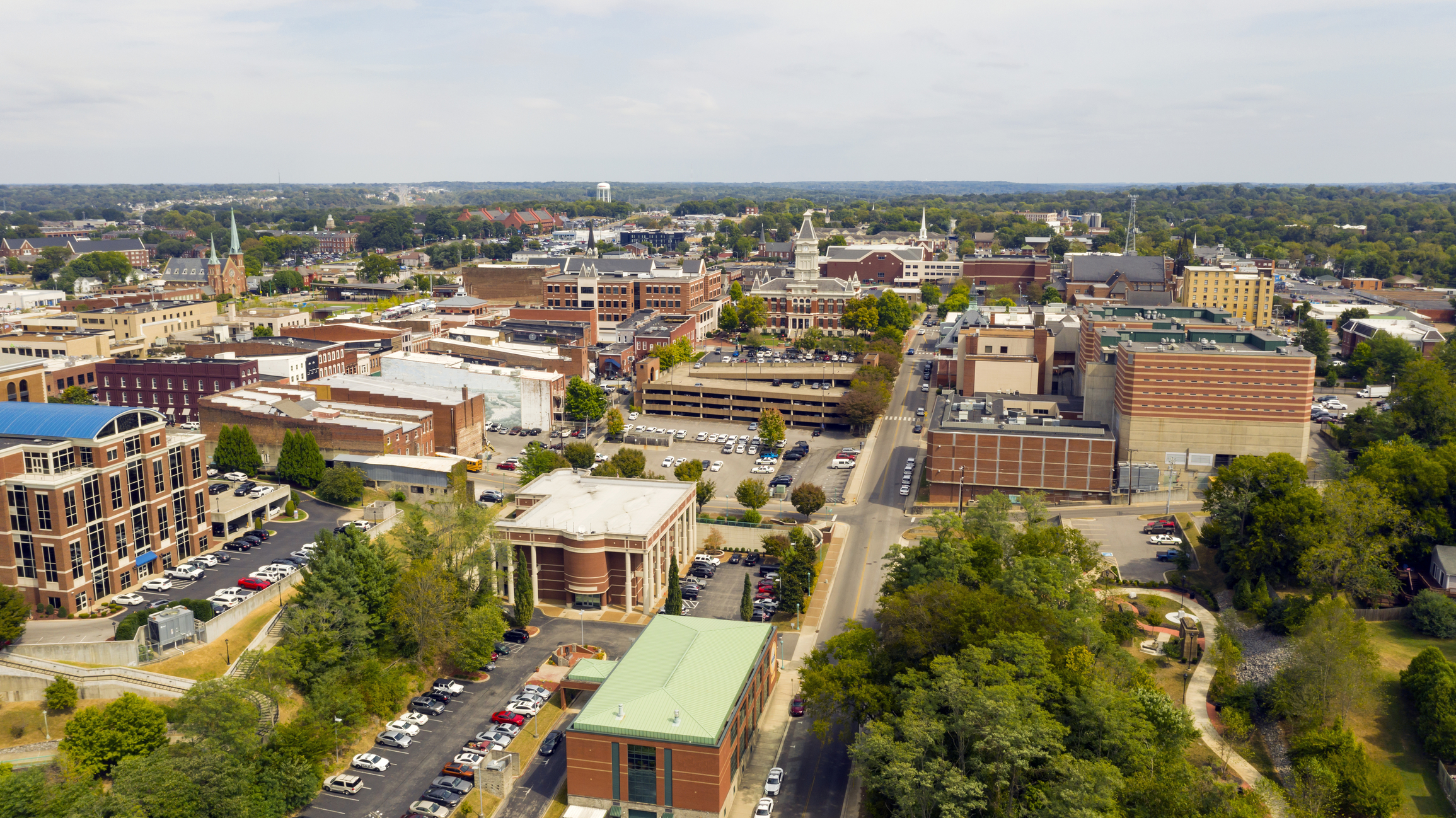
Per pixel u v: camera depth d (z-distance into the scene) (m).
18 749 131.38
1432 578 182.62
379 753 142.00
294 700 147.38
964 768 122.38
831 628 182.50
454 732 147.38
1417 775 133.62
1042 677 128.12
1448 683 138.38
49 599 162.38
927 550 171.12
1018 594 155.12
